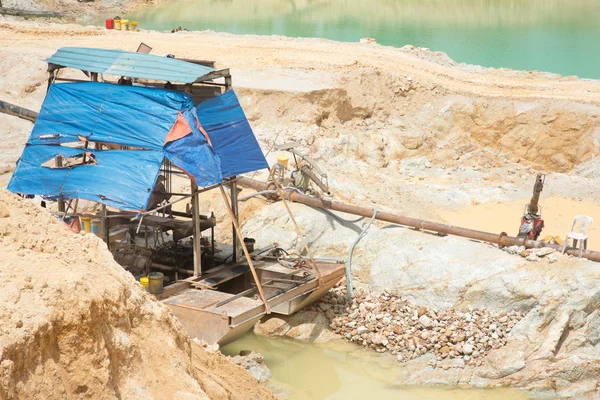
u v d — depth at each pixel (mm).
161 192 17875
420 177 28984
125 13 68750
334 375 16641
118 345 7613
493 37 57469
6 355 6309
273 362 17078
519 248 19031
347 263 19641
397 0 78688
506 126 31078
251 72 33188
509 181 28781
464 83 33844
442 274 18547
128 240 18375
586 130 30125
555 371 16188
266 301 16453
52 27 42125
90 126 16812
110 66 17438
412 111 32094
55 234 8398
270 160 25688
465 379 16391
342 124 30828
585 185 28141
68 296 7152
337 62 34625
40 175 16500
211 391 9352
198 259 17344
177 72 16891
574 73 45938
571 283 17156
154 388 7961
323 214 21109
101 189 15766
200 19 65875
